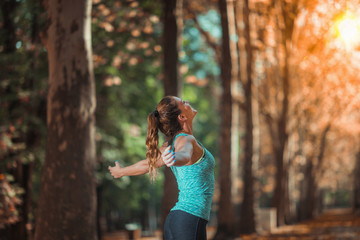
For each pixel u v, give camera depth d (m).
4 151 12.34
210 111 45.03
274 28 19.31
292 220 30.89
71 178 7.84
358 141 41.91
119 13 16.00
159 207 47.53
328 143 41.06
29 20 13.92
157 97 24.86
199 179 3.74
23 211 14.51
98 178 20.03
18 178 14.25
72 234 7.73
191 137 3.69
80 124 7.99
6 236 15.15
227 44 17.86
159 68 22.56
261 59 22.92
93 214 7.98
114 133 21.91
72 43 8.05
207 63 30.36
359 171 43.16
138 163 3.87
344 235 16.28
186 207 3.71
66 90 8.01
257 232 20.25
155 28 19.72
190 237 3.65
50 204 7.82
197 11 21.31
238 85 23.09
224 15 17.77
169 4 14.09
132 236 22.16
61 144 7.91
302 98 28.17
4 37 14.00
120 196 29.05
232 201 17.98
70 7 8.06
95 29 16.67
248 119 20.86
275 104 24.83
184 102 3.96
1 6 13.87
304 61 23.23
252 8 19.05
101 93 21.25
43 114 15.39
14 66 13.20
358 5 13.75
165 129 3.85
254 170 20.91
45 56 15.32
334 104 29.94
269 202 53.03
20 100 13.86
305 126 33.19
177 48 14.11
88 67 8.20
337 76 25.69
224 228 17.80
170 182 13.33
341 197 89.56
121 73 20.39
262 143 37.75
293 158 30.89
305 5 16.02
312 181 38.06
